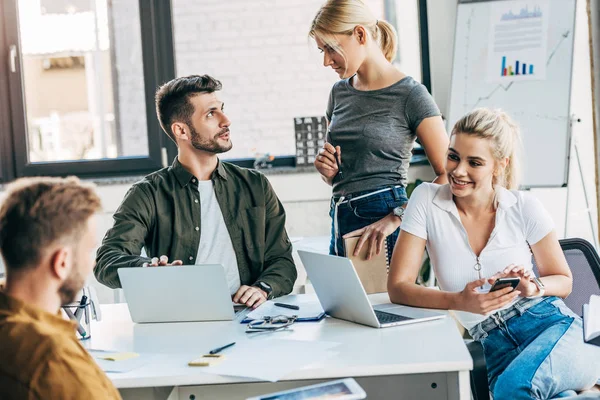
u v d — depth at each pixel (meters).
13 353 1.23
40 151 4.60
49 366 1.22
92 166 4.57
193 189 2.58
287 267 2.56
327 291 2.10
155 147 4.57
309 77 4.53
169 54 4.54
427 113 2.70
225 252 2.57
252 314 2.20
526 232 2.29
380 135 2.71
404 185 2.80
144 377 1.68
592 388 2.16
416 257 2.31
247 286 2.39
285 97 4.55
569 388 2.05
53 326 1.30
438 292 2.16
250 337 1.97
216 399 1.91
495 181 2.31
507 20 4.19
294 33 4.50
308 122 4.33
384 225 2.59
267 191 2.66
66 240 1.31
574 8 4.12
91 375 1.26
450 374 1.76
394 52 2.82
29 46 4.54
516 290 2.10
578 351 2.06
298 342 1.89
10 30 4.50
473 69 4.22
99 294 4.36
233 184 2.62
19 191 1.32
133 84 4.56
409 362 1.67
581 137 4.32
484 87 4.21
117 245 2.45
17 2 4.51
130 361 1.80
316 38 2.69
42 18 4.53
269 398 1.38
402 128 2.73
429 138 2.70
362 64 2.74
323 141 4.34
